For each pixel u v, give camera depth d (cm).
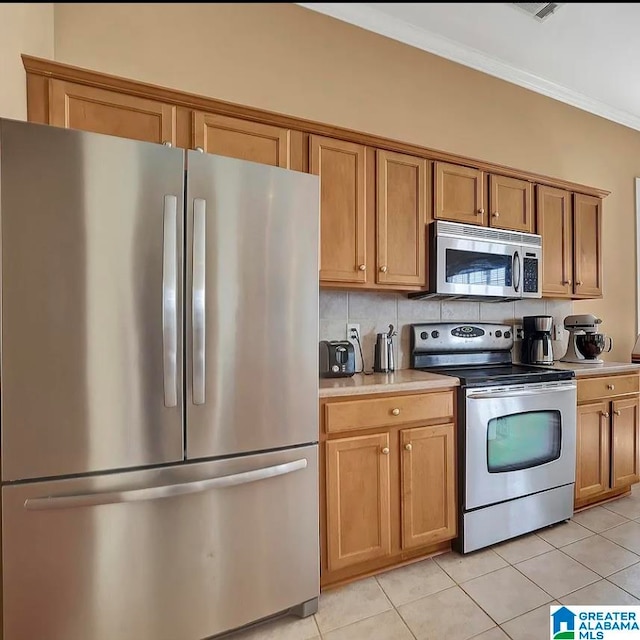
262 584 143
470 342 255
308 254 152
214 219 133
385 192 203
